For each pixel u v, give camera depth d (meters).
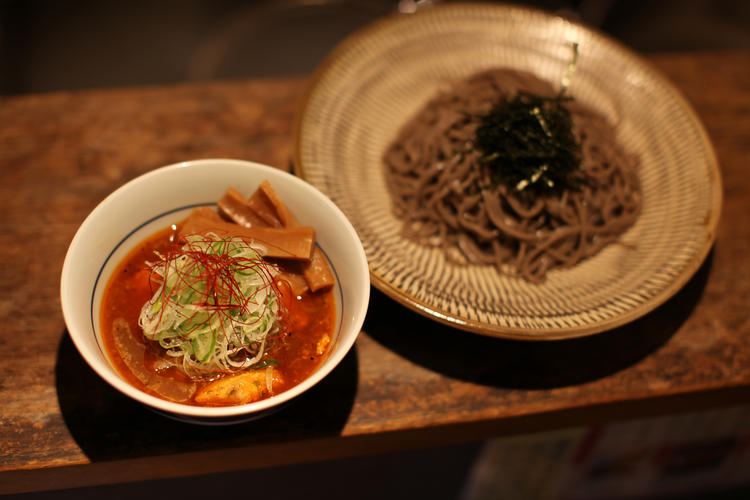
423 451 0.54
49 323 0.42
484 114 0.50
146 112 0.51
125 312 0.38
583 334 0.40
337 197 0.45
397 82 0.53
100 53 0.83
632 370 0.44
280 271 0.40
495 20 0.55
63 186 0.47
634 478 0.66
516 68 0.55
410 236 0.47
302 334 0.39
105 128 0.50
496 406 0.42
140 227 0.39
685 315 0.46
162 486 0.49
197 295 0.37
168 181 0.39
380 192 0.49
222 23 0.85
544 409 0.42
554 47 0.55
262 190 0.39
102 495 0.48
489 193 0.48
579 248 0.48
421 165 0.50
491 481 0.62
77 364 0.41
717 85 0.58
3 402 0.39
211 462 0.41
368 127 0.51
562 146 0.47
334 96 0.49
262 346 0.38
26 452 0.38
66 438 0.39
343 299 0.39
